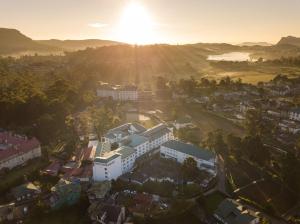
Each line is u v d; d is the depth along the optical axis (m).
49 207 182.25
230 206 180.75
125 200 188.50
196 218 181.25
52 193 193.88
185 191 197.12
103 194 190.12
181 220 177.88
